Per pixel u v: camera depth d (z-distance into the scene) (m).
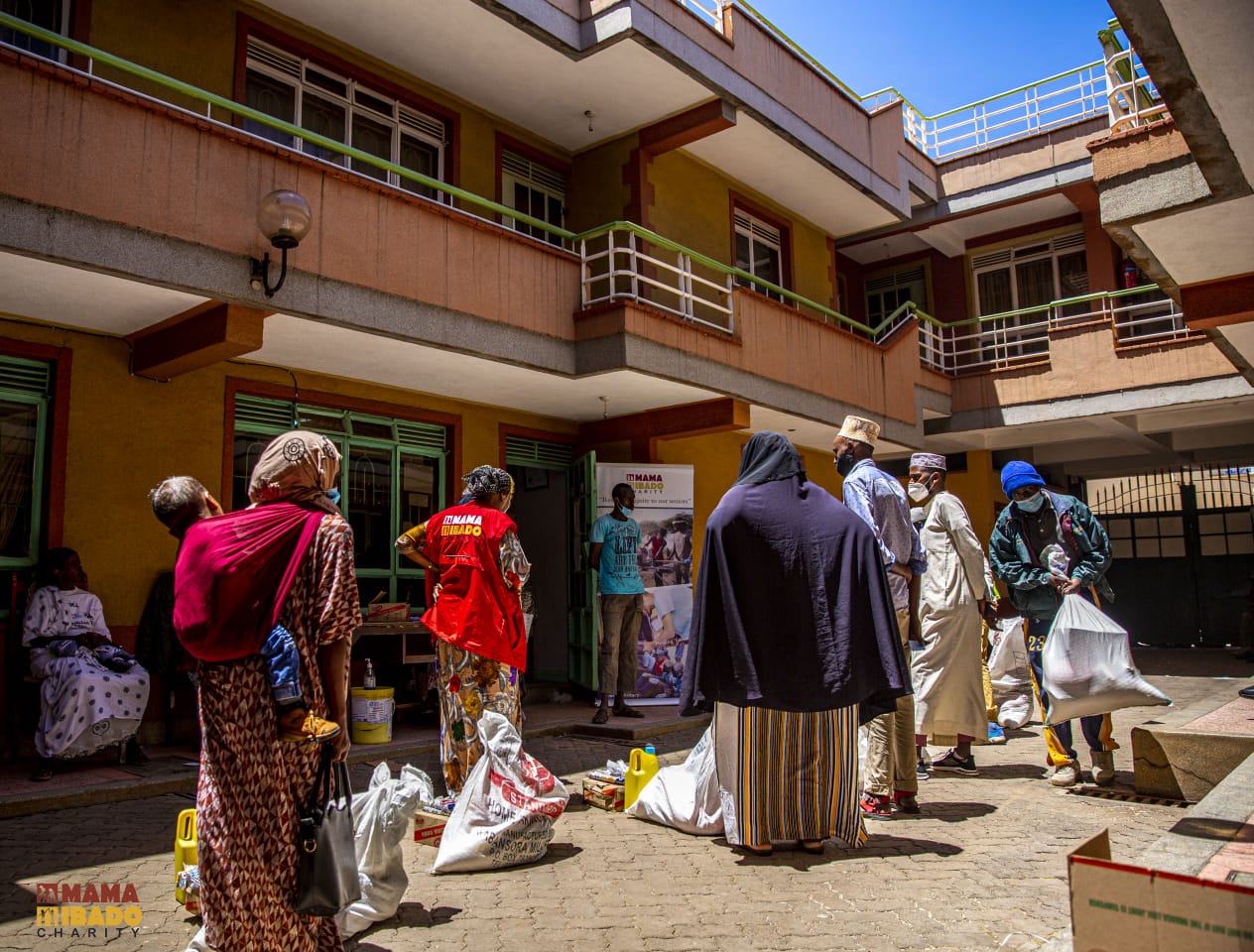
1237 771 4.47
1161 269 7.03
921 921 3.48
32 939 3.34
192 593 2.49
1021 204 15.95
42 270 5.71
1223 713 7.60
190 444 7.73
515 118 10.70
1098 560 5.69
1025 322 16.89
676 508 10.52
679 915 3.59
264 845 2.47
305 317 6.74
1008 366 14.90
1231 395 12.65
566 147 11.40
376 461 9.27
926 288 18.08
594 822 5.11
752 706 4.12
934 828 4.80
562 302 8.89
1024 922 3.46
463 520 5.27
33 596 6.34
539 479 11.60
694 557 12.10
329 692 2.59
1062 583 5.67
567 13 9.28
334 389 8.80
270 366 8.32
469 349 7.88
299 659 2.55
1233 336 7.94
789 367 11.26
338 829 2.57
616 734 8.26
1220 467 17.94
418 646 8.27
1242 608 17.62
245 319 6.50
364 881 3.46
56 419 6.97
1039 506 5.92
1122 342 13.65
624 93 10.22
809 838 4.34
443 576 5.21
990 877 4.00
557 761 7.20
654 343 9.03
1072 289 16.52
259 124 8.40
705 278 11.99
